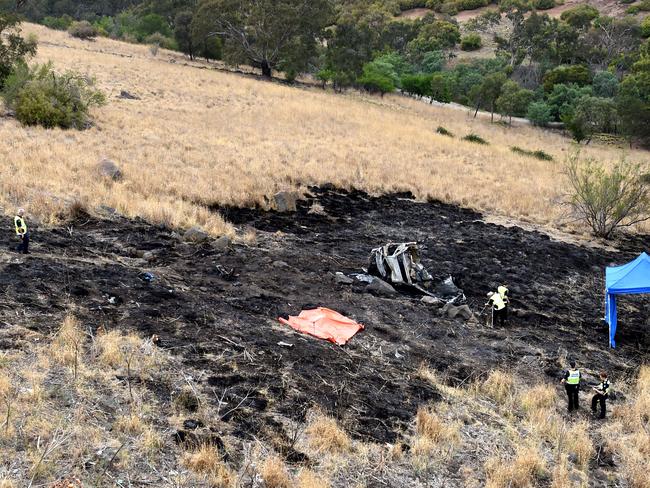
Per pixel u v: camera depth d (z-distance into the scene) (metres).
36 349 9.36
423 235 21.89
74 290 11.66
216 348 10.65
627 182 25.08
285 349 11.24
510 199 27.92
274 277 15.30
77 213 16.81
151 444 7.82
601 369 13.29
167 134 29.22
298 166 27.12
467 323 14.58
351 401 9.97
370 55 63.91
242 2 59.25
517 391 11.59
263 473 7.75
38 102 26.31
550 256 21.30
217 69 59.72
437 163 33.19
